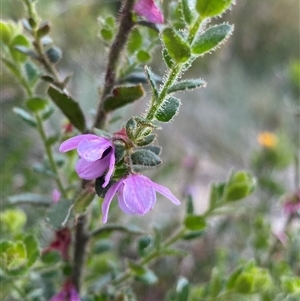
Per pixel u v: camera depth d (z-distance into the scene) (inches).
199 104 20.2
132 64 4.9
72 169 6.0
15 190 9.8
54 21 15.1
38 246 4.8
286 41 23.3
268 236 8.2
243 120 20.1
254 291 5.7
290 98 12.5
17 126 12.3
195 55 3.5
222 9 3.4
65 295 5.0
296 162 10.2
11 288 6.2
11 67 5.2
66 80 4.9
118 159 3.4
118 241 9.3
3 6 14.5
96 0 16.6
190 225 5.4
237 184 5.4
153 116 3.5
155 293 9.5
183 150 16.7
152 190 3.4
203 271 10.0
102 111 4.5
